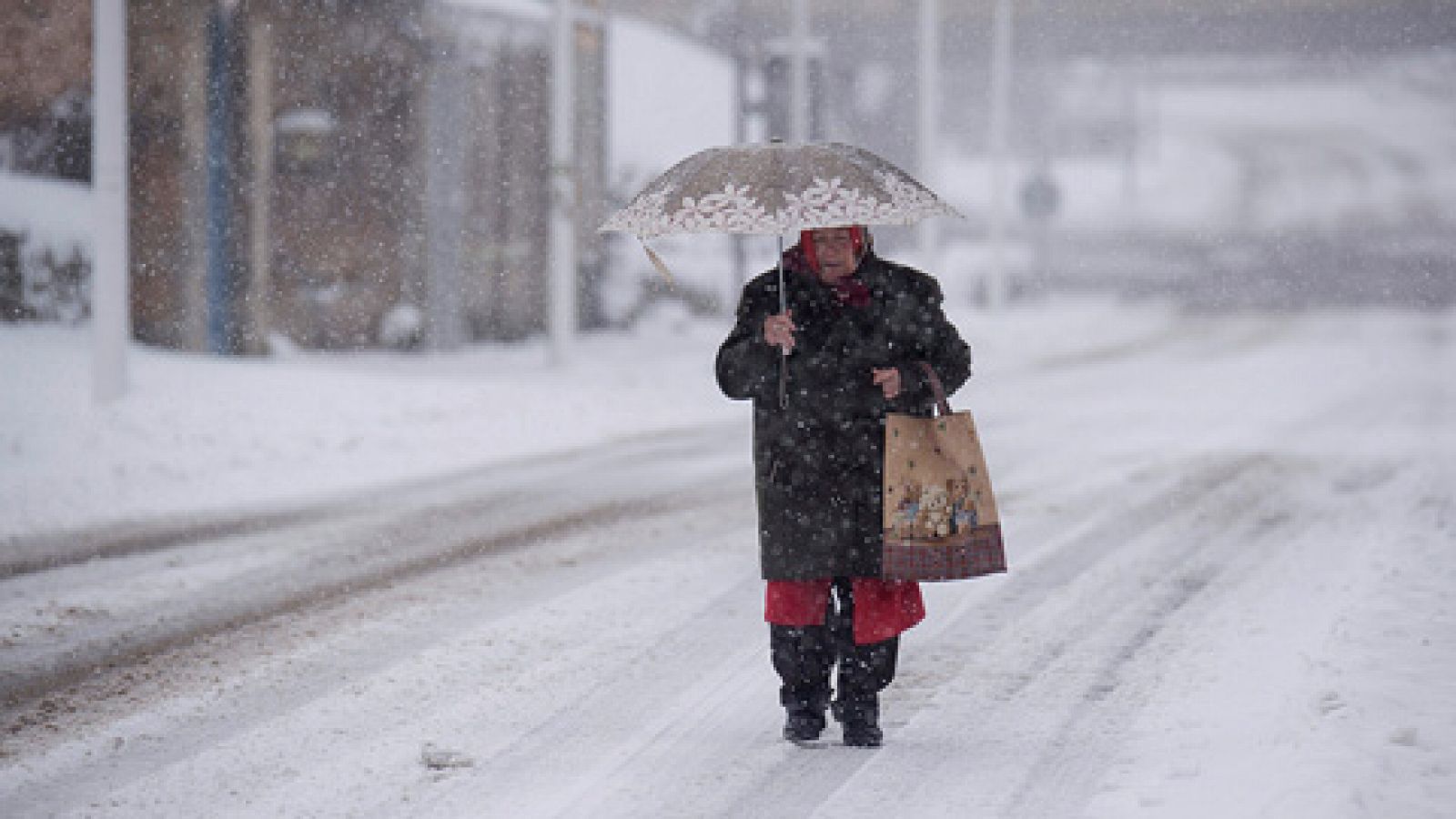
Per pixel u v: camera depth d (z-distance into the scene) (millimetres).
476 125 79688
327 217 70000
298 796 16828
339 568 28875
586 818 15992
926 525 17500
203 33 63094
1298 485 37750
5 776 17625
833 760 17891
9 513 33625
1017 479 39250
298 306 69250
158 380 49688
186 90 62906
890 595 18094
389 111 71812
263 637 23875
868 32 147250
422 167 72875
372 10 70125
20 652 23047
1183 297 121625
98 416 44031
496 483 39156
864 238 18078
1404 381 63438
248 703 20391
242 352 63906
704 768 17641
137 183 63219
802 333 18000
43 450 40219
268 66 66625
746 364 17906
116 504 35188
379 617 25109
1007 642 23156
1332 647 20875
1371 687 18766
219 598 26500
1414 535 29781
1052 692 20500
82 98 64500
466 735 18938
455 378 58312
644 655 22734
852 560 17906
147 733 19203
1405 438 46469
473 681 21391
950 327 18047
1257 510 34469
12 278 58875
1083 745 18156
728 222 17000
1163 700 19859
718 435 49094
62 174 64250
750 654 22828
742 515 34625
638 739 18781
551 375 63594
